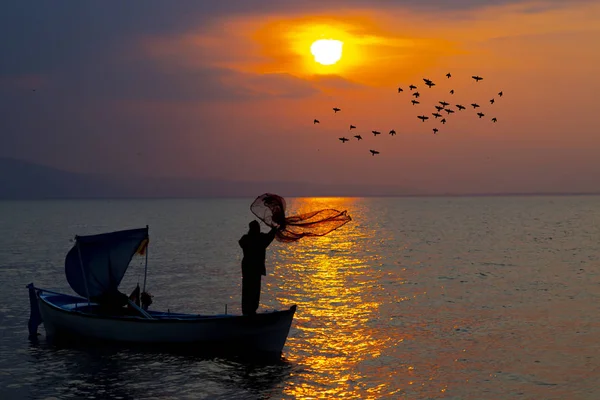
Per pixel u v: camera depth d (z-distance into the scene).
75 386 16.80
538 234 77.81
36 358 19.31
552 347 20.81
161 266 44.31
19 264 44.66
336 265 45.16
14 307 27.48
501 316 25.84
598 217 128.38
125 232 21.52
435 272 40.75
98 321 20.16
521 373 18.11
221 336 19.22
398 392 16.56
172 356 19.48
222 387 16.75
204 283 35.56
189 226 104.38
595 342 21.36
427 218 129.88
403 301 29.61
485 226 97.12
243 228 96.94
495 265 44.56
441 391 16.64
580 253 53.12
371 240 69.69
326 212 19.09
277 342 19.28
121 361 18.98
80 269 21.41
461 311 27.03
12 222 118.25
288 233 18.94
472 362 19.20
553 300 29.59
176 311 27.34
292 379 17.47
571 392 16.55
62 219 134.38
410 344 21.30
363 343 21.44
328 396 16.20
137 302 21.61
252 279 18.84
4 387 16.72
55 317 21.14
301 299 30.34
